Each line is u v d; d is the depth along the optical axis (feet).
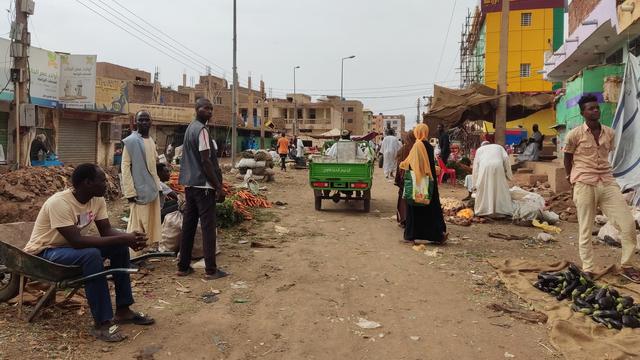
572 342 14.47
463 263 23.81
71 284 14.21
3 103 52.49
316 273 21.85
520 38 141.08
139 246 15.10
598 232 29.71
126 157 20.94
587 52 61.52
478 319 16.58
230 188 44.68
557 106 68.44
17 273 14.73
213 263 20.65
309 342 14.62
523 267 22.41
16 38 41.32
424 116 61.77
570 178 21.18
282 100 279.49
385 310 17.37
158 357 13.35
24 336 13.83
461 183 59.67
